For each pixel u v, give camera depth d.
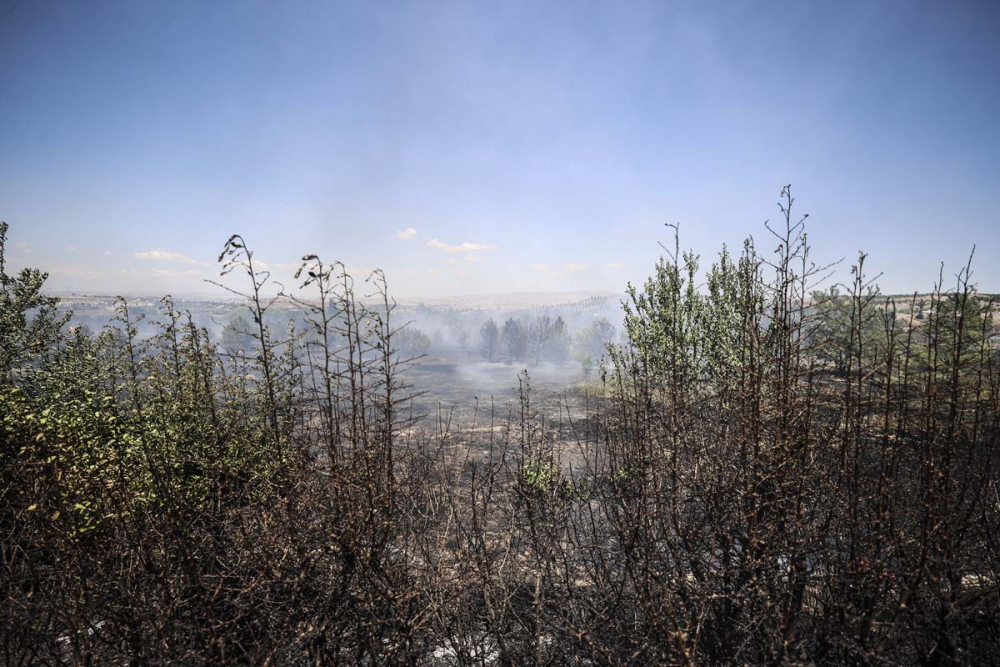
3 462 4.04
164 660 3.53
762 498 3.88
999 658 3.74
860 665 3.65
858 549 3.63
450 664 4.35
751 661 3.73
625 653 3.97
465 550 4.52
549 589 4.64
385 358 3.57
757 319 4.09
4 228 5.82
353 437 3.63
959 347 3.63
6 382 5.44
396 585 3.97
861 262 3.53
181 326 5.01
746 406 3.94
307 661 3.98
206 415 5.08
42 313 6.10
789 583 3.57
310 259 3.36
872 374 3.58
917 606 3.90
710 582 3.81
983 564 4.04
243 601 3.92
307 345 3.63
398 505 4.24
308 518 3.94
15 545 3.79
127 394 5.29
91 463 4.12
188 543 3.99
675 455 3.96
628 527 4.12
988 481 3.90
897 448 3.77
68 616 3.59
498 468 5.41
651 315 6.15
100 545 3.89
